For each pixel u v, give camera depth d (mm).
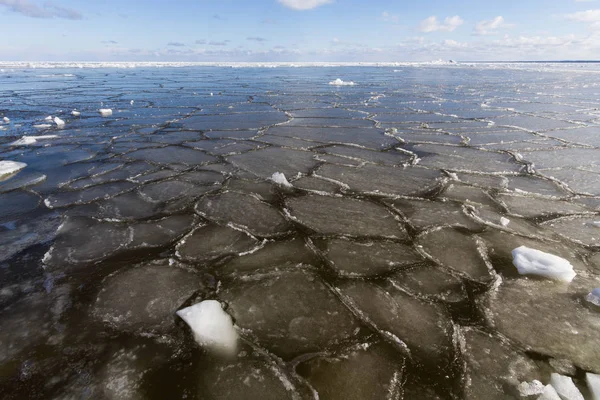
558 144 4305
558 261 1699
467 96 9781
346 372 1189
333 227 2223
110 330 1365
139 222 2275
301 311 1484
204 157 3768
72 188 2854
